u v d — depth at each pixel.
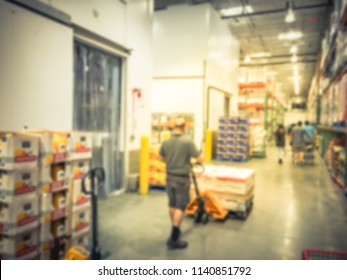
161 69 11.60
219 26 12.31
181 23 11.29
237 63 15.50
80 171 3.33
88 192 2.93
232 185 4.78
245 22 13.52
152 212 4.97
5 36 3.62
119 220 4.56
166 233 4.08
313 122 19.94
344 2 5.69
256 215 4.99
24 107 3.91
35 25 4.02
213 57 11.68
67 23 4.55
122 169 6.37
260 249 3.65
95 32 5.23
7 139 2.60
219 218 4.61
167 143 3.76
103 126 5.87
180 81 11.33
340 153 7.08
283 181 7.97
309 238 4.05
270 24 13.73
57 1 4.40
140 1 6.68
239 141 11.62
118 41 5.92
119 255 3.38
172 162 3.68
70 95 4.68
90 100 5.49
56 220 3.09
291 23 13.55
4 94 3.64
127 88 6.30
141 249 3.56
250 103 15.62
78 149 3.27
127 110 6.33
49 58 4.26
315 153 15.19
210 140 11.18
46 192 2.90
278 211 5.25
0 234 2.70
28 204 2.74
